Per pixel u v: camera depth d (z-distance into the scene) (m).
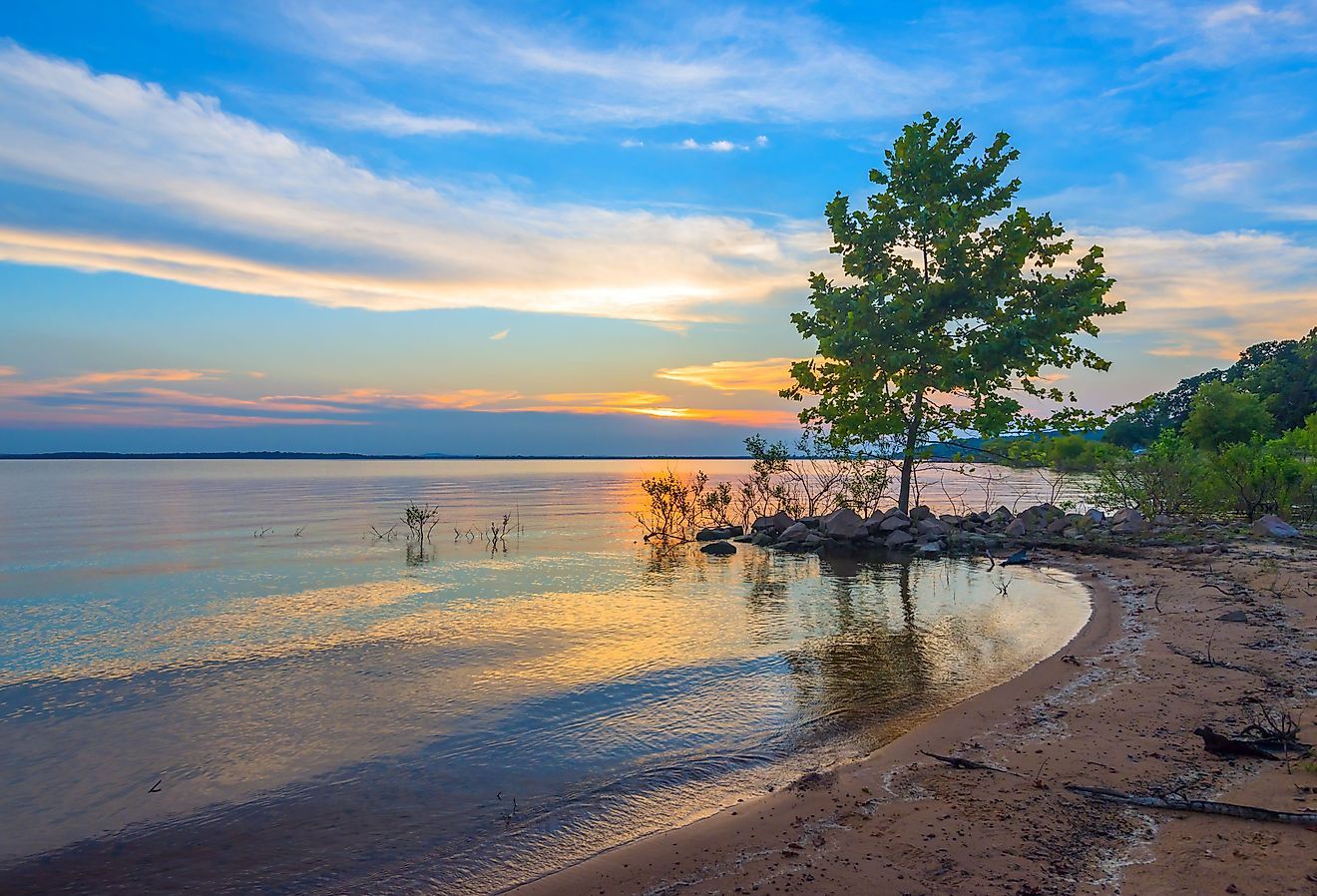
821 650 11.03
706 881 4.64
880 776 6.14
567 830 5.67
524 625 13.13
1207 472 27.83
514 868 5.12
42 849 5.55
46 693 9.52
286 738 7.81
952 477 82.06
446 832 5.69
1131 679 8.51
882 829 5.16
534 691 9.23
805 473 36.22
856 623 12.91
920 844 4.89
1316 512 24.34
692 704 8.63
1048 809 5.29
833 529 24.41
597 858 5.11
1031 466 26.05
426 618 13.92
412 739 7.70
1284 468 25.56
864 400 24.42
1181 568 16.66
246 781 6.74
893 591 16.14
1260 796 5.17
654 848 5.17
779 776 6.55
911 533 24.12
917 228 24.25
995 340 22.58
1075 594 15.11
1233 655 9.30
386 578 19.27
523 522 37.41
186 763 7.18
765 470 29.52
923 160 23.91
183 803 6.30
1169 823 4.94
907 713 8.08
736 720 8.06
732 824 5.45
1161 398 80.88
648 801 6.14
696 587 17.08
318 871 5.17
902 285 24.41
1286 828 4.70
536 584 17.84
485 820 5.88
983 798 5.55
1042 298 23.19
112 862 5.35
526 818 5.89
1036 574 17.94
